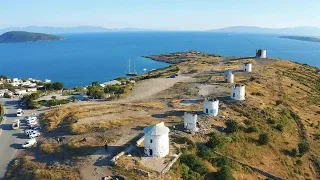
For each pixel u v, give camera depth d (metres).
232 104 81.06
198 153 56.34
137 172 46.00
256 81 108.62
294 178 58.09
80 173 46.62
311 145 70.62
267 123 74.19
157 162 49.62
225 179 49.56
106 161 49.88
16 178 48.94
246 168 56.09
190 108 78.00
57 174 47.09
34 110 85.88
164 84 108.12
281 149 65.88
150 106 80.38
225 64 150.25
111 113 75.75
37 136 65.62
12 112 84.81
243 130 67.38
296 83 116.94
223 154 58.22
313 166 63.75
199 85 102.56
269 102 88.50
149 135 50.78
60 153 55.28
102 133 62.25
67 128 66.88
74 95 103.69
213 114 72.25
